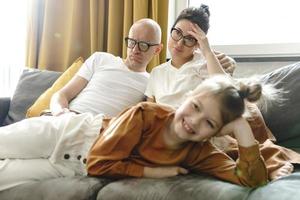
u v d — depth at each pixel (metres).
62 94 1.75
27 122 1.26
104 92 1.73
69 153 1.21
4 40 2.84
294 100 1.48
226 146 1.21
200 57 1.59
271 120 1.49
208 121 1.00
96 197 0.96
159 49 1.80
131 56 1.76
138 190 0.93
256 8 2.20
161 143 1.11
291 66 1.58
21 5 2.78
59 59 2.51
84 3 2.45
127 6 2.21
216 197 0.85
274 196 0.83
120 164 1.04
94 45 2.34
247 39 2.22
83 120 1.25
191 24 1.52
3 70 2.86
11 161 1.15
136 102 1.74
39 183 1.07
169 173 1.04
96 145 1.11
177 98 1.49
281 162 1.13
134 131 1.08
